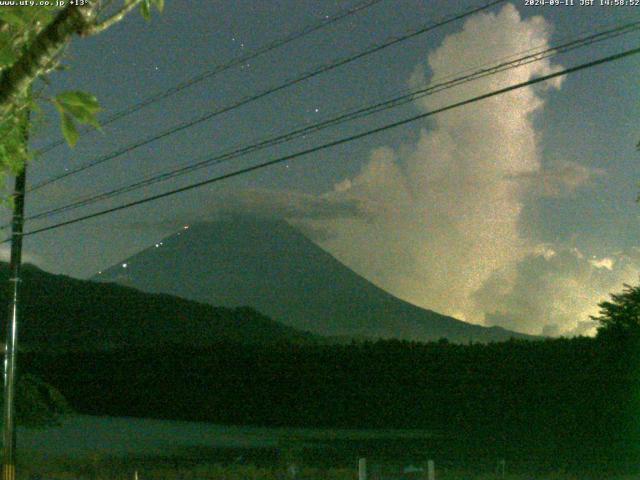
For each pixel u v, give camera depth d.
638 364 36.97
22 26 3.84
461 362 42.59
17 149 5.05
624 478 26.03
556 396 39.41
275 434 42.00
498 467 27.97
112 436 41.38
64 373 52.00
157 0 4.11
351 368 45.34
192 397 48.88
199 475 26.98
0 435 27.78
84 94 3.96
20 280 20.73
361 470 19.59
